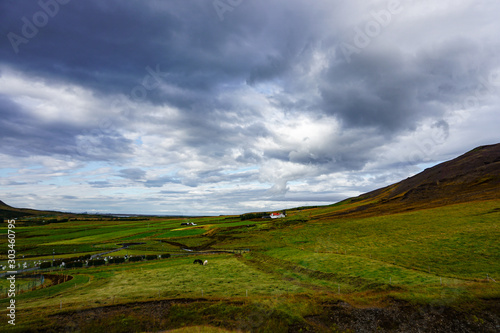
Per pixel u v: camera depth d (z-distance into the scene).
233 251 88.94
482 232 58.88
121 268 68.38
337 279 46.12
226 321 34.00
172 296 40.53
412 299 32.81
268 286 45.09
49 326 32.94
